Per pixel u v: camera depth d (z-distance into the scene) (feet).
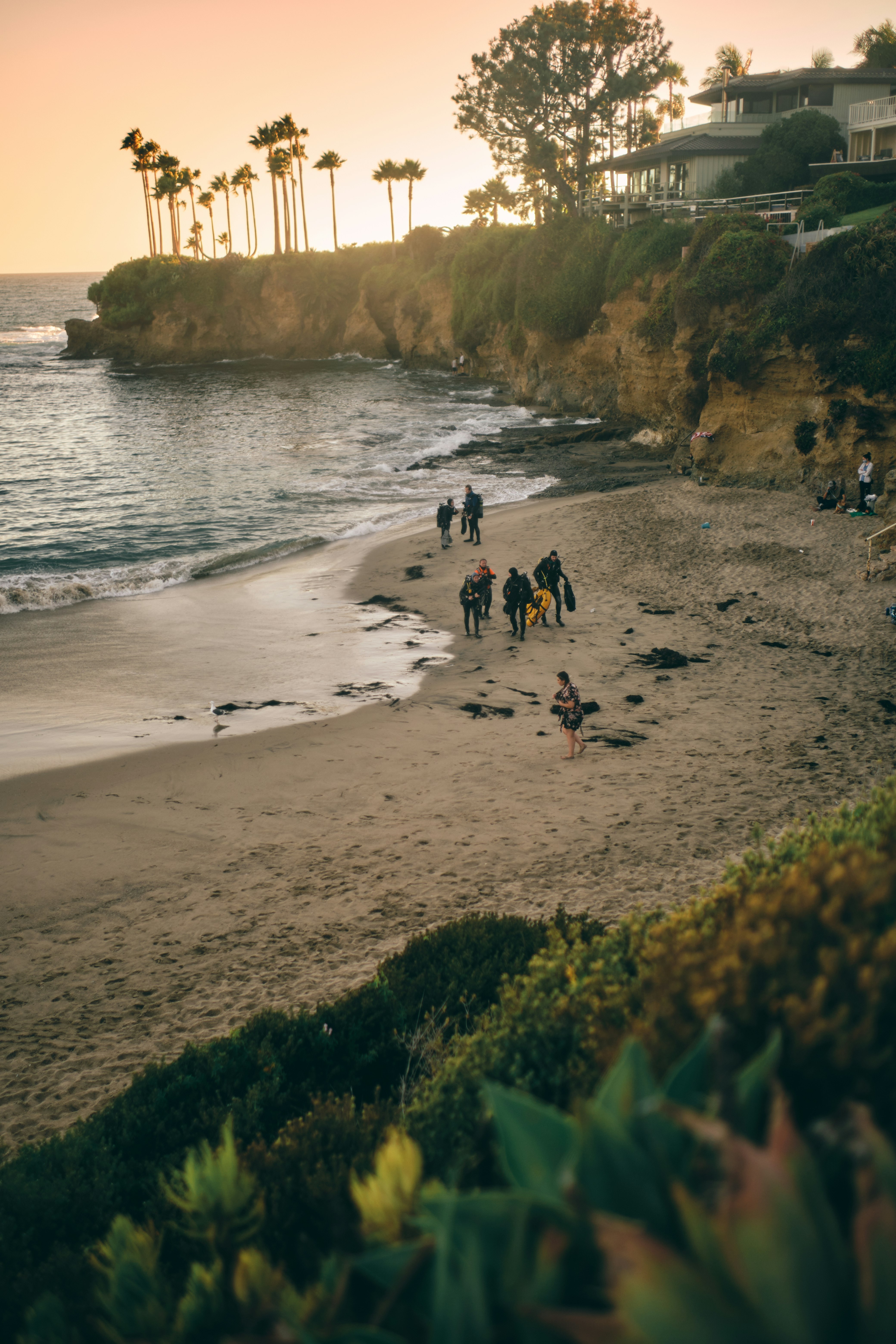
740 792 42.04
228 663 67.10
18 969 31.73
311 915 34.04
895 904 7.89
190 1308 7.85
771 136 174.09
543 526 103.96
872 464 95.76
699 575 82.17
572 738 47.73
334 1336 5.59
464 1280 5.12
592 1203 5.36
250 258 376.89
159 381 314.76
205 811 43.91
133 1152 17.89
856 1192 5.37
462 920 27.58
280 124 386.52
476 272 277.23
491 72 211.20
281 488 139.44
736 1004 7.34
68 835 41.83
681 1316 4.24
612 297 187.11
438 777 46.57
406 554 96.94
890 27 215.51
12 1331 11.73
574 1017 12.01
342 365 353.92
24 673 65.31
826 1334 4.39
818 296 105.40
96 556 102.06
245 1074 20.48
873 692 55.01
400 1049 21.50
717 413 120.57
